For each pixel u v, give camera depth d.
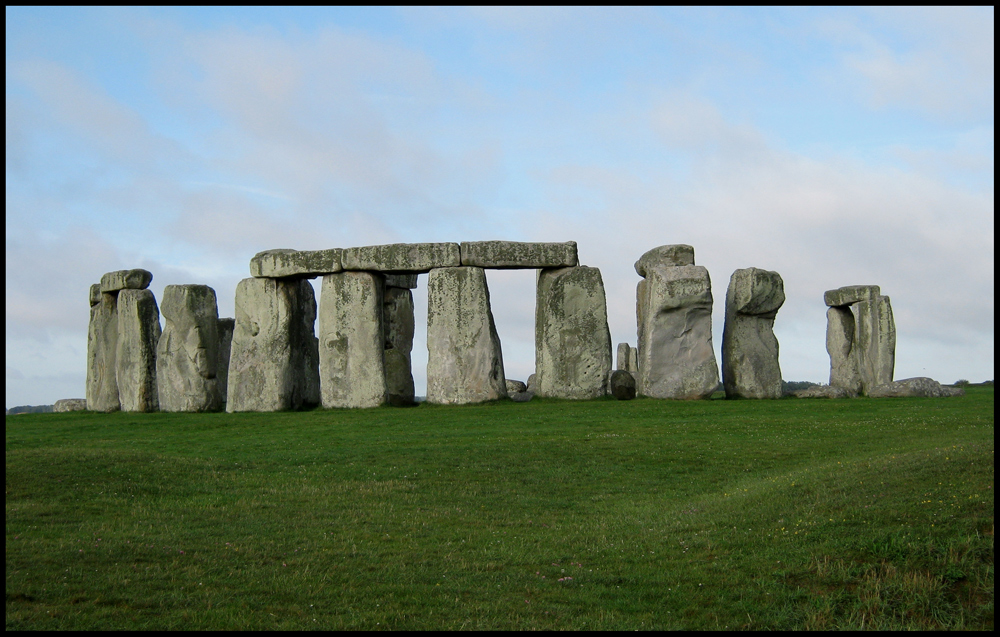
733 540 14.92
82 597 12.59
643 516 17.45
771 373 34.03
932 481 15.79
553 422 27.62
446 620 12.21
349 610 12.49
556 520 17.56
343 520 17.22
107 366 38.94
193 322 35.78
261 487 19.88
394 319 38.59
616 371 33.84
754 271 33.91
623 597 13.10
